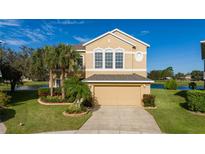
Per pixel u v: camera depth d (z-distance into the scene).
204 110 19.56
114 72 28.05
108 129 15.24
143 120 17.86
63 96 24.91
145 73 28.22
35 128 15.31
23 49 50.97
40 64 28.19
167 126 16.06
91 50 28.08
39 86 53.59
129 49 28.12
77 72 26.83
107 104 25.20
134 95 25.14
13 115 19.08
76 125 16.19
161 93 35.41
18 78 34.88
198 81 73.12
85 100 23.03
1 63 30.78
